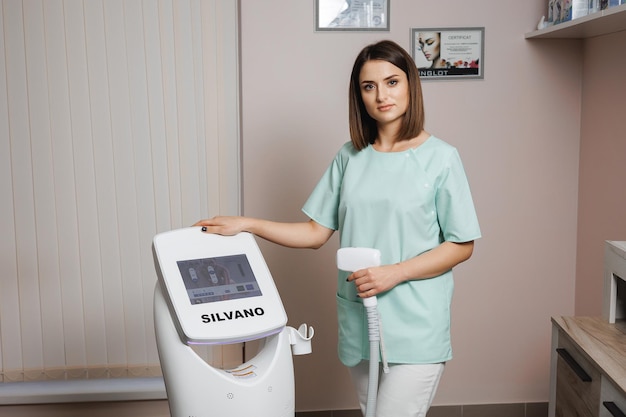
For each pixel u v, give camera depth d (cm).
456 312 285
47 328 275
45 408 279
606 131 253
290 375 161
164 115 266
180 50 263
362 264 171
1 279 271
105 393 275
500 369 288
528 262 283
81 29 260
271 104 269
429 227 182
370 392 172
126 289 274
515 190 279
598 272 262
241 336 151
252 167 271
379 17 267
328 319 281
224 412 150
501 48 271
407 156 181
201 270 159
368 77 177
